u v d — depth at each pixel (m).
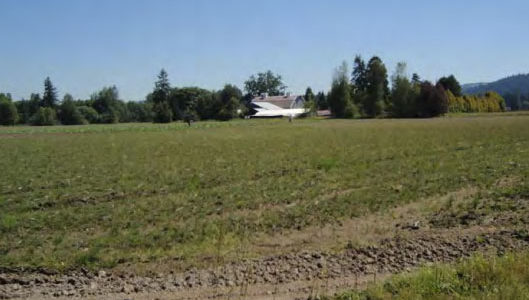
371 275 9.02
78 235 12.06
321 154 29.78
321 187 18.02
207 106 131.88
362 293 7.72
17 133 68.38
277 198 16.09
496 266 8.09
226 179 20.48
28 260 10.02
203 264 9.63
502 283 7.48
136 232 12.11
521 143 33.81
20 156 31.80
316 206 14.66
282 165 24.73
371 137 43.78
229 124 84.88
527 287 7.38
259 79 187.62
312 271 9.23
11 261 9.93
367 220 13.02
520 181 17.89
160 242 11.20
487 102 131.12
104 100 149.00
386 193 16.42
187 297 8.02
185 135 54.00
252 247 10.79
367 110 114.44
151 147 37.84
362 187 17.89
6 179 21.20
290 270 9.27
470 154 27.81
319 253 10.28
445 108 105.12
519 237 11.05
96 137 54.31
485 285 7.43
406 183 18.28
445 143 35.66
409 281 7.82
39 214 14.34
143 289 8.44
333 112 115.69
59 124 130.00
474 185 17.50
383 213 13.70
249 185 18.84
